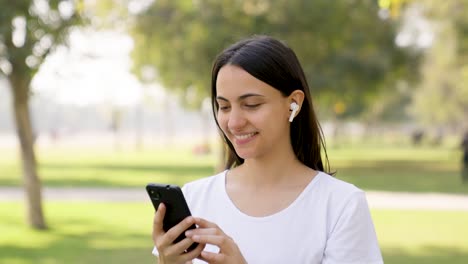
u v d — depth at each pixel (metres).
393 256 7.87
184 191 2.08
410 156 36.38
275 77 1.79
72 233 9.85
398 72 23.28
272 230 1.83
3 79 9.72
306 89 1.93
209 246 1.93
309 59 17.64
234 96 1.79
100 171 24.06
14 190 17.38
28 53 8.83
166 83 20.00
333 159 32.53
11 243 9.06
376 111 58.19
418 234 9.54
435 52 30.55
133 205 13.23
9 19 8.44
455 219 11.09
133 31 16.61
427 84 50.38
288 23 14.99
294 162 1.95
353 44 18.28
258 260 1.81
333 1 15.00
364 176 21.28
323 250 1.80
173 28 16.25
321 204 1.85
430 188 16.81
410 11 20.94
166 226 1.75
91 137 101.62
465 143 19.30
